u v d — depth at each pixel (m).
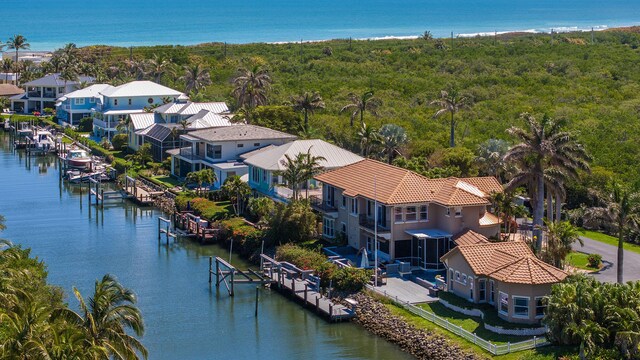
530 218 86.31
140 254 83.00
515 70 172.38
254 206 86.81
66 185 117.06
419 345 58.03
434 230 73.38
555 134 72.06
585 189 86.00
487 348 54.84
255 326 64.12
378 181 77.25
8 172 125.69
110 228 93.31
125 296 46.38
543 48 198.62
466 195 72.88
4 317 42.62
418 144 104.88
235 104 147.25
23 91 187.12
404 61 188.00
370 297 65.75
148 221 97.00
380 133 103.19
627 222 62.16
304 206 81.06
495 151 92.81
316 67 182.38
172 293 71.44
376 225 71.38
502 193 73.94
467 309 61.59
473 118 129.75
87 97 160.50
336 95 152.00
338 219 81.19
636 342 49.88
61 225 94.31
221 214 91.50
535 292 58.19
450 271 65.44
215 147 106.94
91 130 154.88
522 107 134.75
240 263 79.75
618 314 50.91
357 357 58.06
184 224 91.62
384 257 74.00
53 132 154.62
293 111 127.25
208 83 171.12
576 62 176.12
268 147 105.69
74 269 77.38
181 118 131.50
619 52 190.38
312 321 65.19
